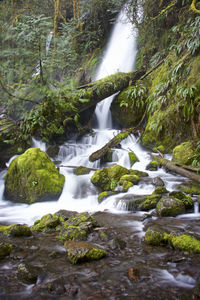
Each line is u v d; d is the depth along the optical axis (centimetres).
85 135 887
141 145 772
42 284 211
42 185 485
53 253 261
